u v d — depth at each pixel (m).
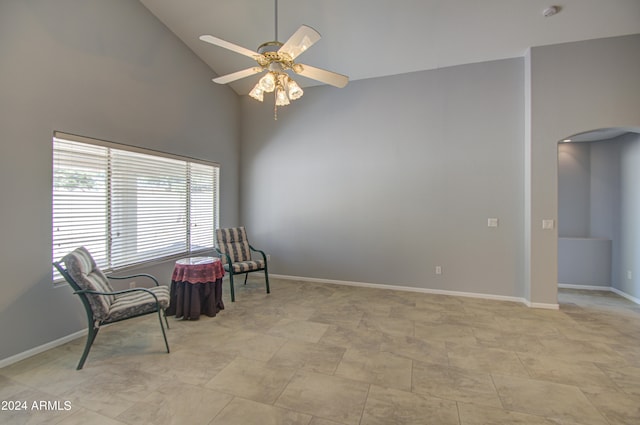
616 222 4.39
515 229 3.80
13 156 2.33
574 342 2.69
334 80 2.55
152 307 2.54
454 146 4.02
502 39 3.46
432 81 4.11
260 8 3.29
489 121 3.88
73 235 2.79
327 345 2.61
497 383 2.06
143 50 3.40
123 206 3.28
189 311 3.20
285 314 3.35
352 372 2.19
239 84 4.84
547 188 3.50
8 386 2.02
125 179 3.29
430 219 4.15
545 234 3.53
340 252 4.63
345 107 4.55
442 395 1.93
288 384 2.04
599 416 1.75
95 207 2.99
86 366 2.27
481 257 3.94
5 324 2.29
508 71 3.80
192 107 4.14
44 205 2.54
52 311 2.59
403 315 3.32
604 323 3.11
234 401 1.87
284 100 2.62
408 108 4.23
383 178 4.36
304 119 4.79
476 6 3.03
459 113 4.00
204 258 3.58
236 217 5.14
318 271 4.77
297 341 2.69
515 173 3.78
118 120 3.13
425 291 4.19
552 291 3.52
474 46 3.61
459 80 4.00
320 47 3.79
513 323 3.10
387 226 4.36
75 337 2.75
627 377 2.14
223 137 4.78
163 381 2.08
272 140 5.00
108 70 3.02
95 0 2.89
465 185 3.98
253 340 2.71
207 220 4.55
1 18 2.26
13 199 2.34
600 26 3.15
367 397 1.91
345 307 3.58
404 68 4.12
